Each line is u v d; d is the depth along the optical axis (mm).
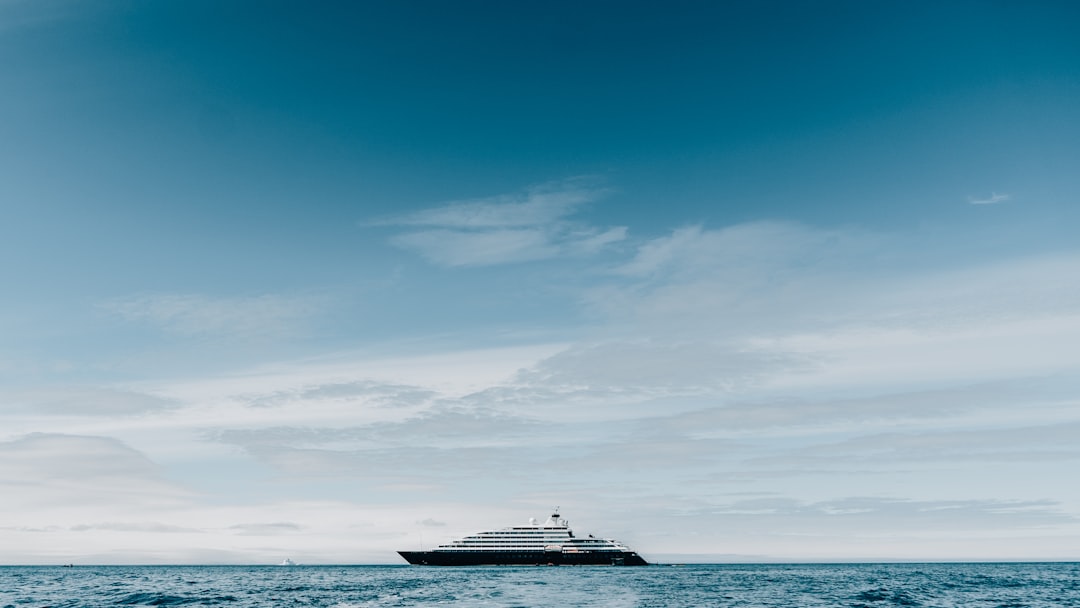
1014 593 166000
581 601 138500
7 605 133375
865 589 177375
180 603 137750
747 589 175625
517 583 197250
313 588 183750
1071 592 170250
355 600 142375
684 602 136500
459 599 143500
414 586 187000
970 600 145250
